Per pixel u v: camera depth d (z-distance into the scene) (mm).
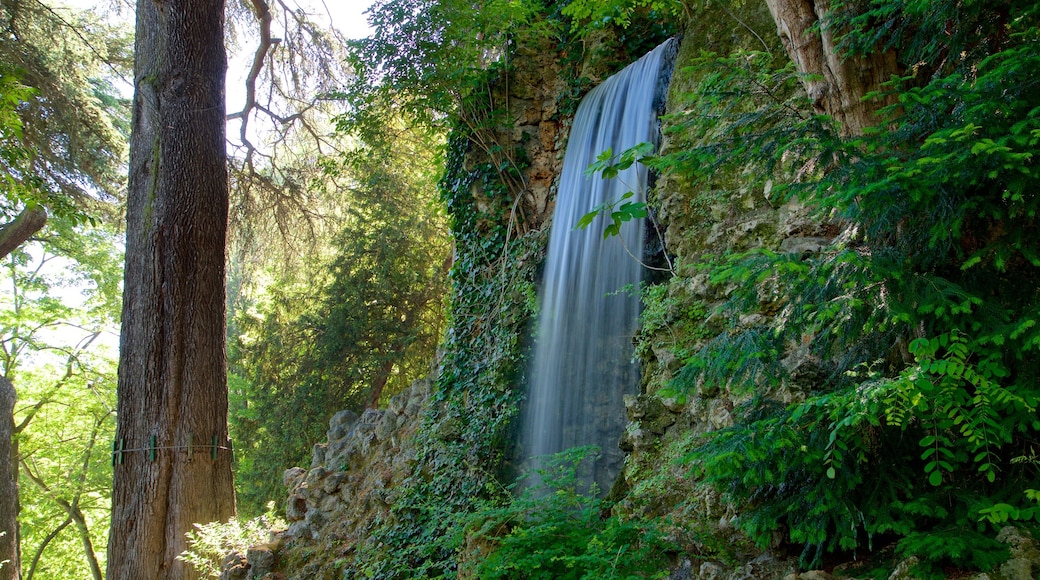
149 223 11227
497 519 5562
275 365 19781
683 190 6457
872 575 3574
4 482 14617
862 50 4051
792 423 3779
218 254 11641
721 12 6910
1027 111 3109
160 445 10703
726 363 3977
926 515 3590
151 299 11047
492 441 8719
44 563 23125
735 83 5402
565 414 8250
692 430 5402
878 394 3146
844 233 3787
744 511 4188
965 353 3137
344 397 18984
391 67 10516
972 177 3113
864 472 3777
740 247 5562
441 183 11172
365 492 9812
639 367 7578
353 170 18484
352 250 19531
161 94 11547
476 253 10219
